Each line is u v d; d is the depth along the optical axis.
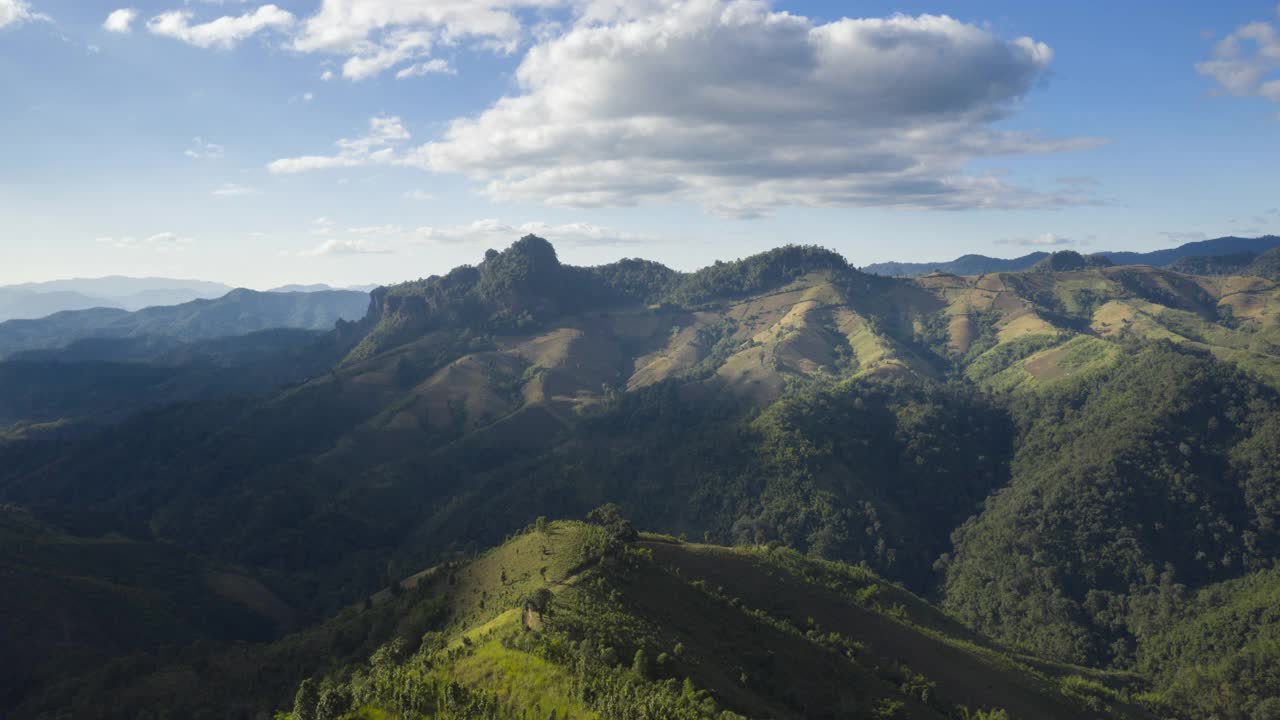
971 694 118.81
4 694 133.62
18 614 146.75
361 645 122.25
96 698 120.44
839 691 99.62
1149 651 186.62
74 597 157.75
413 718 67.25
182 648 144.00
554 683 71.00
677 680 76.31
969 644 143.12
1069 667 161.75
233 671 125.69
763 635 107.88
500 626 88.44
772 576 140.75
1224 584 199.50
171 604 172.62
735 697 80.69
